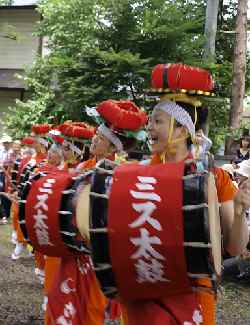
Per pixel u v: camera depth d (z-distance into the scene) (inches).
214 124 461.4
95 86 410.3
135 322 85.2
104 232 74.9
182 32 404.5
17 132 517.0
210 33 390.3
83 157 163.2
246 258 235.0
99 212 75.5
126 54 384.8
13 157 390.6
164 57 409.7
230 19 531.2
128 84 402.9
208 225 70.9
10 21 679.1
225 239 91.1
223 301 210.8
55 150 170.2
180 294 81.7
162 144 93.6
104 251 75.7
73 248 107.0
